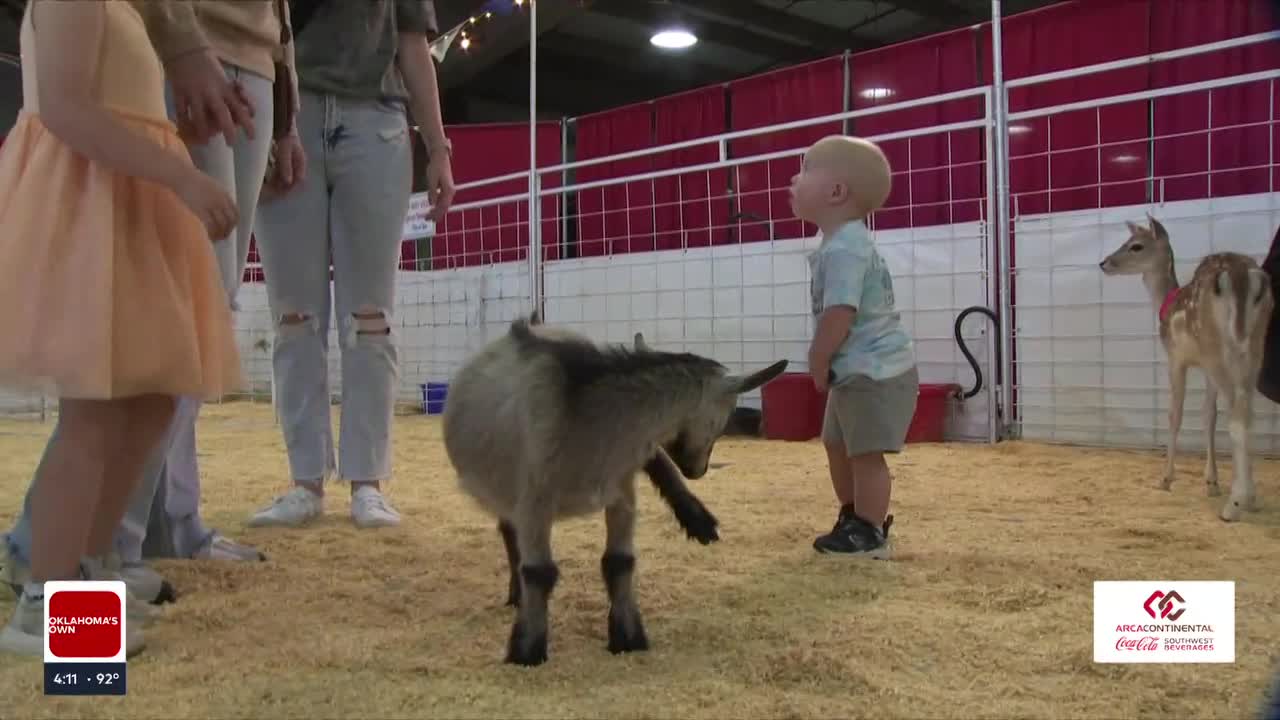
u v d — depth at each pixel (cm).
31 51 223
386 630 246
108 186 214
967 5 1319
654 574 300
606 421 212
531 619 219
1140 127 750
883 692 198
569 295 904
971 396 681
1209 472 455
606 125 1097
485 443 227
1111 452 611
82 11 209
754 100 984
